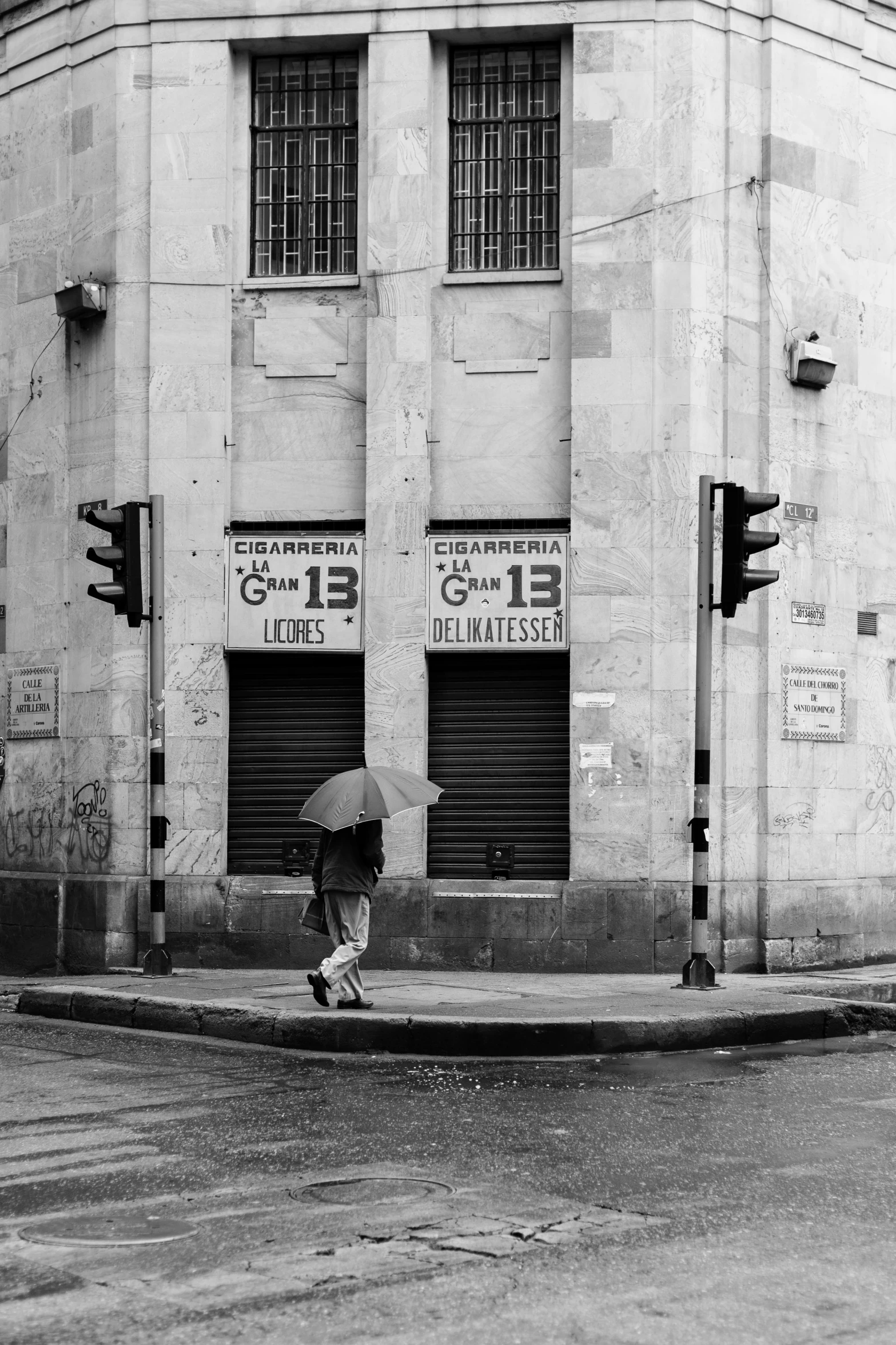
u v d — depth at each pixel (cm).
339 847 1244
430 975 1544
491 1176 745
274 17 1683
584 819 1596
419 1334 523
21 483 1811
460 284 1670
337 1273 589
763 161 1675
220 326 1688
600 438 1617
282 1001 1282
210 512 1673
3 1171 761
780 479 1667
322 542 1658
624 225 1625
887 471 1812
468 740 1652
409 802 1242
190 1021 1258
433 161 1686
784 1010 1257
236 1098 959
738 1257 611
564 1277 584
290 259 1725
